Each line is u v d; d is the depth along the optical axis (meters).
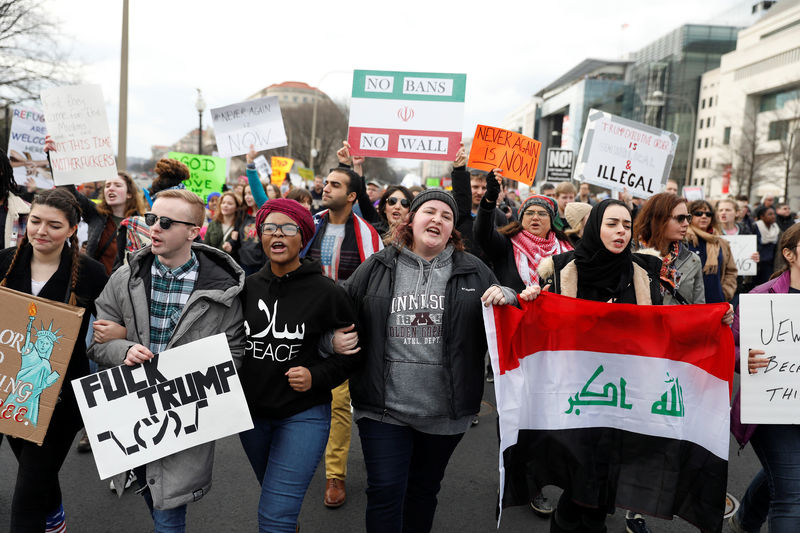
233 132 6.86
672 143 6.04
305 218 2.54
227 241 6.95
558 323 2.67
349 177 4.04
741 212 11.80
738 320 2.75
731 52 77.44
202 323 2.48
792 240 2.76
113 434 2.38
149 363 2.41
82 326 2.66
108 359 2.41
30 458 2.54
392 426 2.60
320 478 4.02
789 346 2.66
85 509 3.45
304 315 2.50
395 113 4.99
